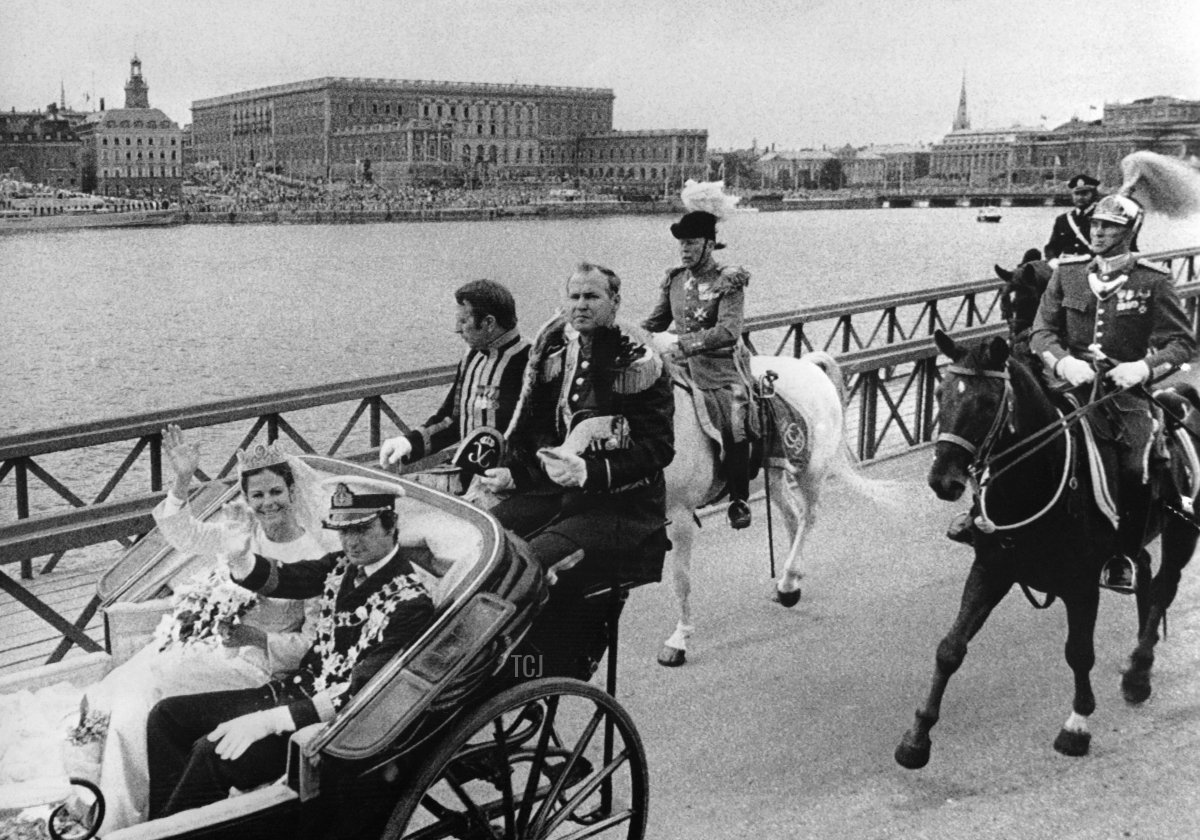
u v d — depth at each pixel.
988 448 4.75
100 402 28.80
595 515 4.19
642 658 6.27
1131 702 5.72
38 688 3.80
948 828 4.60
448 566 3.67
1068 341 5.65
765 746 5.29
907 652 6.36
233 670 3.71
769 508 6.73
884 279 52.72
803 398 6.88
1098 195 9.99
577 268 4.32
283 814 3.10
